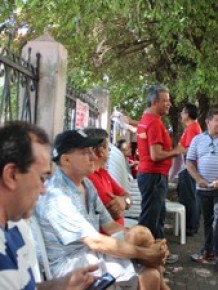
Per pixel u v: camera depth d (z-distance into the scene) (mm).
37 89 3920
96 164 3924
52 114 3916
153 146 4941
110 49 10320
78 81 9070
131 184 6340
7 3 7512
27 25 8438
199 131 6695
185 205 6895
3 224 1574
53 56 3930
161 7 6938
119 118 11047
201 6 7461
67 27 7492
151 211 5070
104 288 2092
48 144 1645
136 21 7484
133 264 3113
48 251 2896
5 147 1511
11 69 3252
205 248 5652
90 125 7234
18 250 1658
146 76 11203
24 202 1542
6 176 1499
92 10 6805
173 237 6789
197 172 5488
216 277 5176
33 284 1694
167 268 5391
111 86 11195
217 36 8258
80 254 2893
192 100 9844
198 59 8125
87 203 3264
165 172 5094
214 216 5402
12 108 3402
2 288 1512
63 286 1987
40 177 1575
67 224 2838
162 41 8781
